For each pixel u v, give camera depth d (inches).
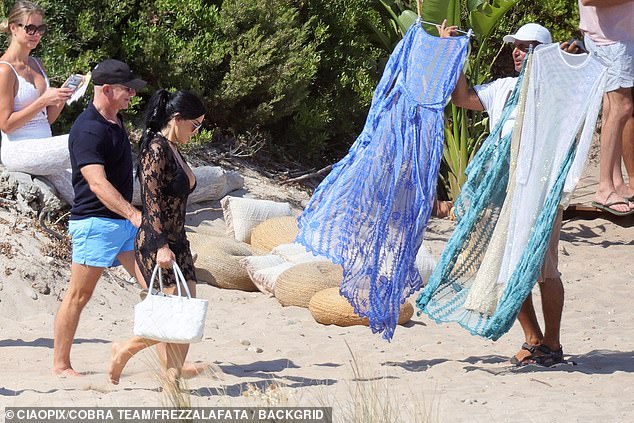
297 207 1525.6
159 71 1539.1
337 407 668.7
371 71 1800.0
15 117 1072.8
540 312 1164.5
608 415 680.4
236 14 1601.9
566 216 1621.6
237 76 1573.6
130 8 1540.4
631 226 1568.7
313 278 1128.2
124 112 1485.0
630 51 1471.5
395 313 853.8
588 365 884.0
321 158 1771.7
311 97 1748.3
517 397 740.0
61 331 779.4
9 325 983.0
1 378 768.3
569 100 825.5
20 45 1096.8
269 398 635.5
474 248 853.8
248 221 1346.0
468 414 672.4
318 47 1747.0
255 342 959.6
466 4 1740.9
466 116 1678.2
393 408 668.1
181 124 729.0
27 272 1071.0
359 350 940.0
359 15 1782.7
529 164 820.6
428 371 842.2
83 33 1444.4
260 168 1640.0
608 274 1353.3
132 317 1059.3
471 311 855.7
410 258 849.5
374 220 843.4
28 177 1188.5
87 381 757.9
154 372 748.0
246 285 1216.8
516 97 836.6
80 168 746.8
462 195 859.4
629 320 1131.9
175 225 734.5
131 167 784.9
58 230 1183.6
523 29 852.0
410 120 840.3
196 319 692.1
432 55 844.6
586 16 1481.3
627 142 1556.3
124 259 781.9
